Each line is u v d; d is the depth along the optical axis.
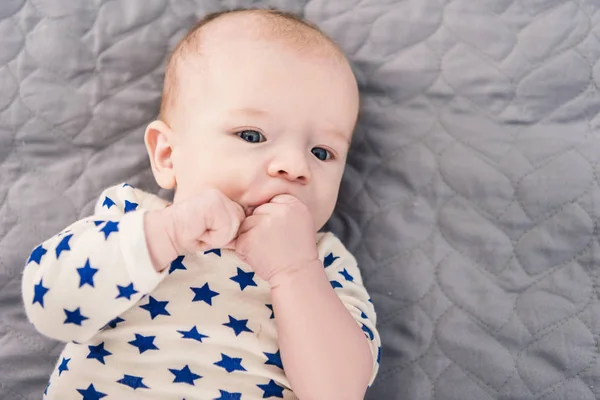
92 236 0.75
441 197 1.04
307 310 0.78
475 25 1.07
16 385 1.01
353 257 0.99
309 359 0.77
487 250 1.01
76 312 0.74
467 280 1.01
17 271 1.04
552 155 1.01
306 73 0.86
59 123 1.06
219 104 0.85
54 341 1.03
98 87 1.07
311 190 0.86
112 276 0.73
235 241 0.80
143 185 1.07
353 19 1.09
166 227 0.74
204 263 0.86
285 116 0.84
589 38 1.04
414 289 1.01
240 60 0.86
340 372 0.78
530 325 0.98
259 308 0.85
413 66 1.06
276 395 0.84
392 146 1.06
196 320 0.83
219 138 0.84
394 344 1.01
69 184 1.06
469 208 1.02
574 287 0.98
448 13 1.08
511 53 1.05
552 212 1.00
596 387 0.95
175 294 0.84
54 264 0.75
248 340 0.83
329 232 0.99
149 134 0.94
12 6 1.09
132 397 0.81
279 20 0.91
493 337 0.98
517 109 1.04
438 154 1.04
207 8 1.10
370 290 1.03
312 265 0.79
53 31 1.08
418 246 1.03
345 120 0.90
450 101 1.05
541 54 1.04
